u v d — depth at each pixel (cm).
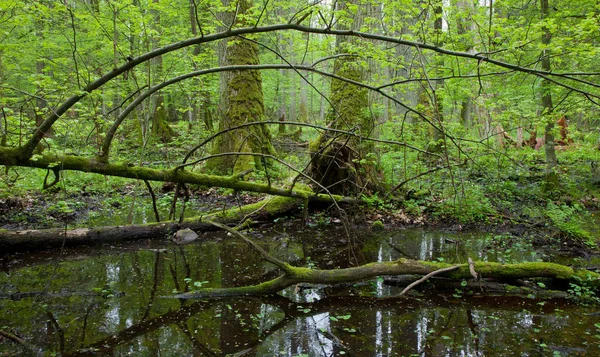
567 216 660
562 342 309
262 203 700
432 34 491
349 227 638
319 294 407
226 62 898
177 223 621
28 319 341
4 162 414
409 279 424
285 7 465
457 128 812
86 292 400
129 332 324
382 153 903
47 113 494
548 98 751
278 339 317
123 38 579
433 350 298
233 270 473
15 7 436
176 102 1487
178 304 378
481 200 716
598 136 877
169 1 499
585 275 402
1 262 484
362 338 319
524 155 984
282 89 2111
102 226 609
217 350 299
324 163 738
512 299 392
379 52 483
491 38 456
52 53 598
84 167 456
